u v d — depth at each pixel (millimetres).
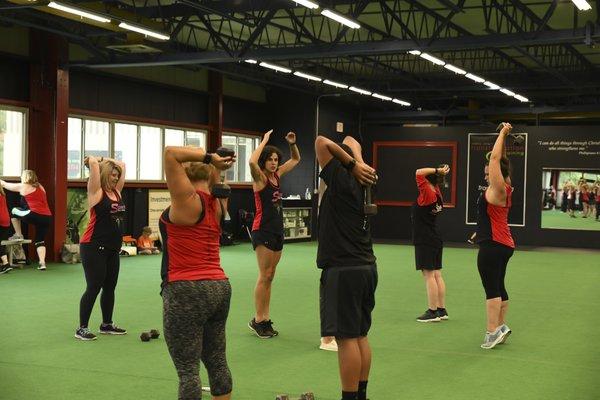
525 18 13875
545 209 20672
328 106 21625
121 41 13148
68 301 9219
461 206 21391
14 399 5031
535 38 11445
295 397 4875
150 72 16953
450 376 5812
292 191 21188
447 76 20469
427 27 14211
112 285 7141
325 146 4152
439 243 8172
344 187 4113
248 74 18656
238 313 8492
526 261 15789
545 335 7531
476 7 12234
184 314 3816
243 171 20625
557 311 9094
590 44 11547
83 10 10102
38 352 6426
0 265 12156
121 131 16344
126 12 11195
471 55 18188
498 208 6598
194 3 11664
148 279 11422
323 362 6180
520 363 6270
